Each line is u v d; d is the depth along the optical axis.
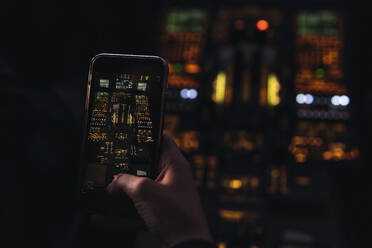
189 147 2.59
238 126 2.71
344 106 2.70
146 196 0.51
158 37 3.13
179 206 0.50
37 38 1.63
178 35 3.16
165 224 0.49
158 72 0.79
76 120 1.23
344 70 2.86
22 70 1.45
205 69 2.97
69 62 1.74
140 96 0.79
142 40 2.85
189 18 3.25
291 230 2.15
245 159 2.53
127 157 0.76
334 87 2.79
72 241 1.36
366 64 2.74
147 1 2.92
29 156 1.06
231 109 2.80
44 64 1.59
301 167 2.47
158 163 0.68
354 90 2.74
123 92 0.79
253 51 2.98
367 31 2.80
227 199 2.31
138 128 0.77
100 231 1.62
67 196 1.19
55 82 1.50
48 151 1.10
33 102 1.10
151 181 0.53
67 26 1.80
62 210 1.24
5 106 1.05
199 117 2.74
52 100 1.19
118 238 1.84
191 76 2.94
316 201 2.30
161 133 0.69
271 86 2.88
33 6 1.63
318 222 2.21
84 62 1.89
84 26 1.95
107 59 0.80
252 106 2.80
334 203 2.28
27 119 1.08
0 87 1.07
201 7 3.30
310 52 2.99
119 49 2.45
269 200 2.31
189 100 2.82
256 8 3.25
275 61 2.96
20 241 1.09
